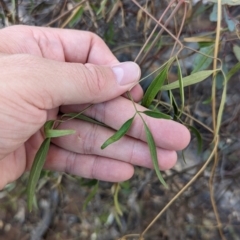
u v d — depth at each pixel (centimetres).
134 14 32
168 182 36
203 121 34
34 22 34
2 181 24
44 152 20
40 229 39
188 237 36
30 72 19
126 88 21
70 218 39
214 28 29
